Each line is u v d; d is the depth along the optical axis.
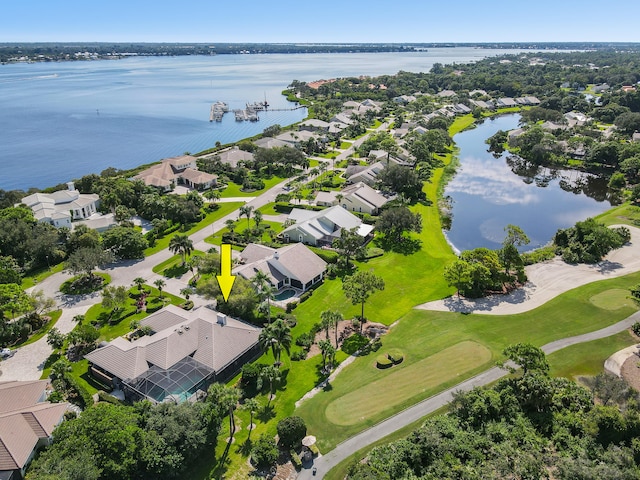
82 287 87.81
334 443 51.94
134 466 44.62
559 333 71.62
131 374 59.25
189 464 48.66
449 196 143.88
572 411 54.78
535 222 124.94
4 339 70.62
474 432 51.72
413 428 53.81
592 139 183.88
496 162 185.12
